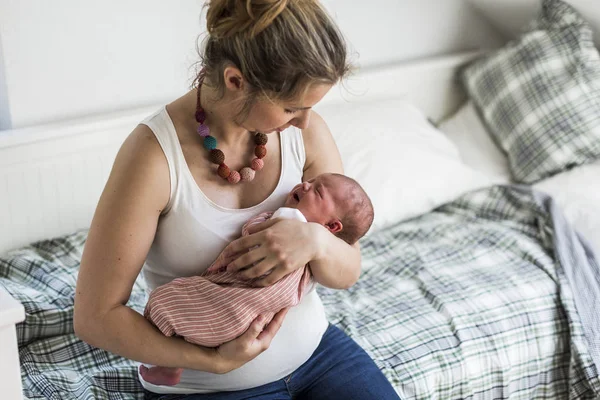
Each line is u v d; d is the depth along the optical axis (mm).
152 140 1331
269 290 1327
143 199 1301
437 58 3107
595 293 2193
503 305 2098
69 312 1848
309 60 1201
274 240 1328
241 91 1279
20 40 2107
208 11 1271
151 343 1319
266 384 1486
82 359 1789
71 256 2135
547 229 2422
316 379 1524
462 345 1951
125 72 2342
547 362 2098
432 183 2590
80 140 2193
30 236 2186
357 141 2598
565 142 2779
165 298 1326
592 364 2057
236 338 1335
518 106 2896
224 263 1356
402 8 2973
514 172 2910
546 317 2119
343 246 1438
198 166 1373
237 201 1428
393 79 2941
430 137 2785
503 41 3355
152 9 2326
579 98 2787
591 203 2561
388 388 1524
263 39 1199
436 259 2324
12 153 2074
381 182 2514
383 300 2121
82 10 2191
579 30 2836
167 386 1466
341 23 2818
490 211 2604
